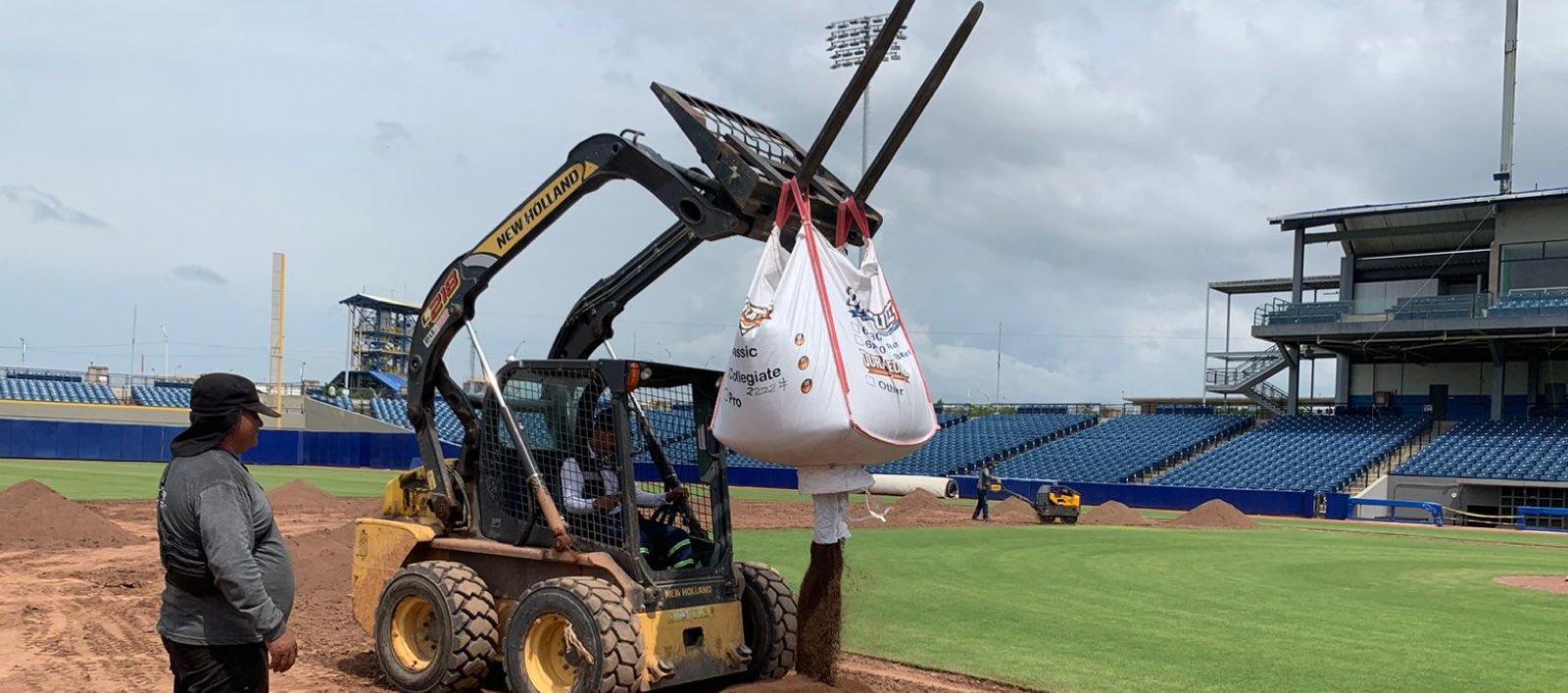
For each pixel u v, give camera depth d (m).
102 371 58.12
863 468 6.39
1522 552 21.03
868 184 6.54
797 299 6.02
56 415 49.41
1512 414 38.44
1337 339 37.09
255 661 4.16
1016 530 23.38
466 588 6.81
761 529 21.45
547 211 7.34
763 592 7.07
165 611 4.09
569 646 6.07
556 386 6.94
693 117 6.64
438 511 7.45
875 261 6.62
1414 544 22.34
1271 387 45.81
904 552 17.58
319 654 8.30
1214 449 40.59
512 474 7.21
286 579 4.19
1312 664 8.75
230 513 3.94
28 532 15.05
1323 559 18.12
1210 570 15.77
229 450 4.10
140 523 18.56
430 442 7.78
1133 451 42.41
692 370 6.88
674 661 6.36
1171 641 9.62
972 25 5.91
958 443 48.53
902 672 8.10
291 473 40.41
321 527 18.55
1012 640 9.48
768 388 5.93
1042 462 43.31
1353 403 41.81
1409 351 39.16
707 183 6.96
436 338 7.70
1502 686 8.12
